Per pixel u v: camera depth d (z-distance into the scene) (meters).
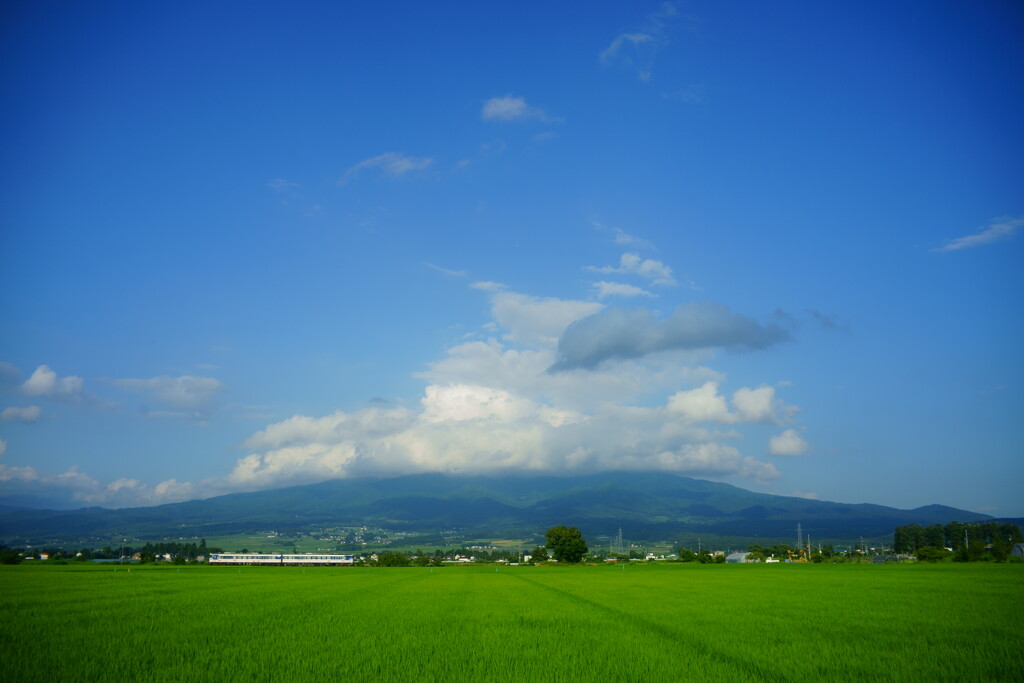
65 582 54.84
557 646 21.33
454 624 27.50
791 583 58.91
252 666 17.53
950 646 21.00
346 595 44.34
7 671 16.67
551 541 146.12
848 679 16.09
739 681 15.85
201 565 124.56
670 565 129.62
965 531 174.12
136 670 16.95
